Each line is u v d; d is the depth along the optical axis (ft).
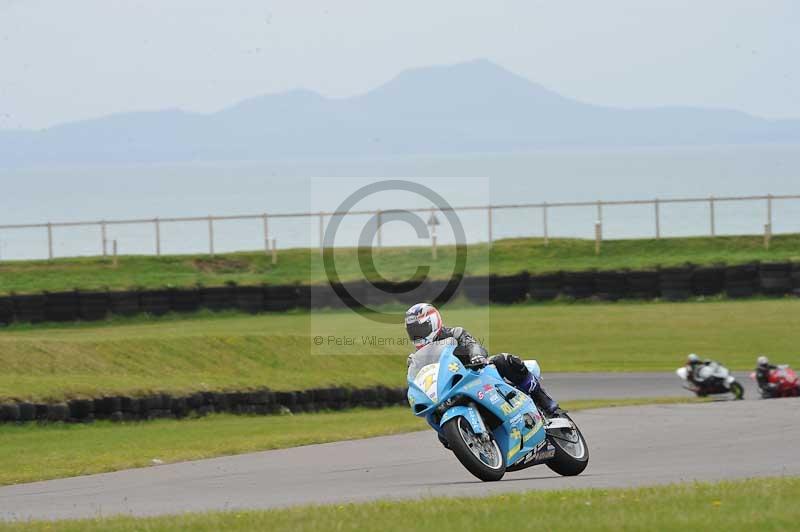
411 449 180.45
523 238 588.50
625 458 156.56
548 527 88.94
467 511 99.14
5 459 183.83
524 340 399.44
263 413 261.85
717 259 535.60
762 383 286.66
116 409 239.30
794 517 89.04
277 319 450.71
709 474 132.67
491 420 125.90
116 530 99.45
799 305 459.73
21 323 442.91
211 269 544.21
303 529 93.20
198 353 303.07
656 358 362.33
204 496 134.41
